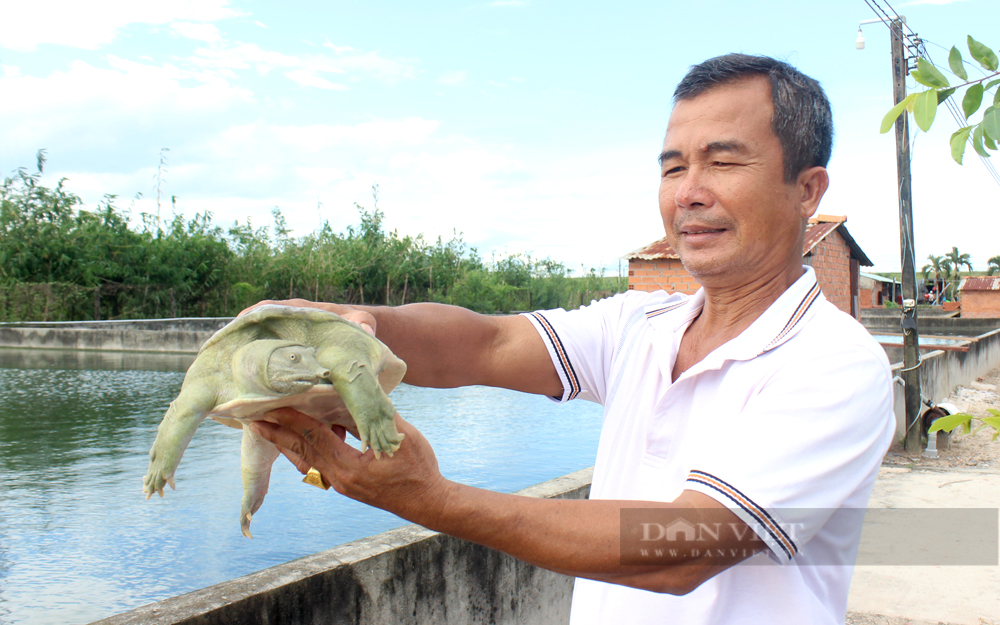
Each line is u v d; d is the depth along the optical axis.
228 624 1.94
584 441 8.34
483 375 1.75
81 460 7.05
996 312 32.78
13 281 19.34
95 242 20.73
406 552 2.45
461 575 2.65
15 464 6.89
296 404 1.19
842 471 1.14
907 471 7.29
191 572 4.43
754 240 1.38
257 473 1.44
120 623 1.83
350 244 28.94
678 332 1.56
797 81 1.38
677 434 1.39
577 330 1.75
